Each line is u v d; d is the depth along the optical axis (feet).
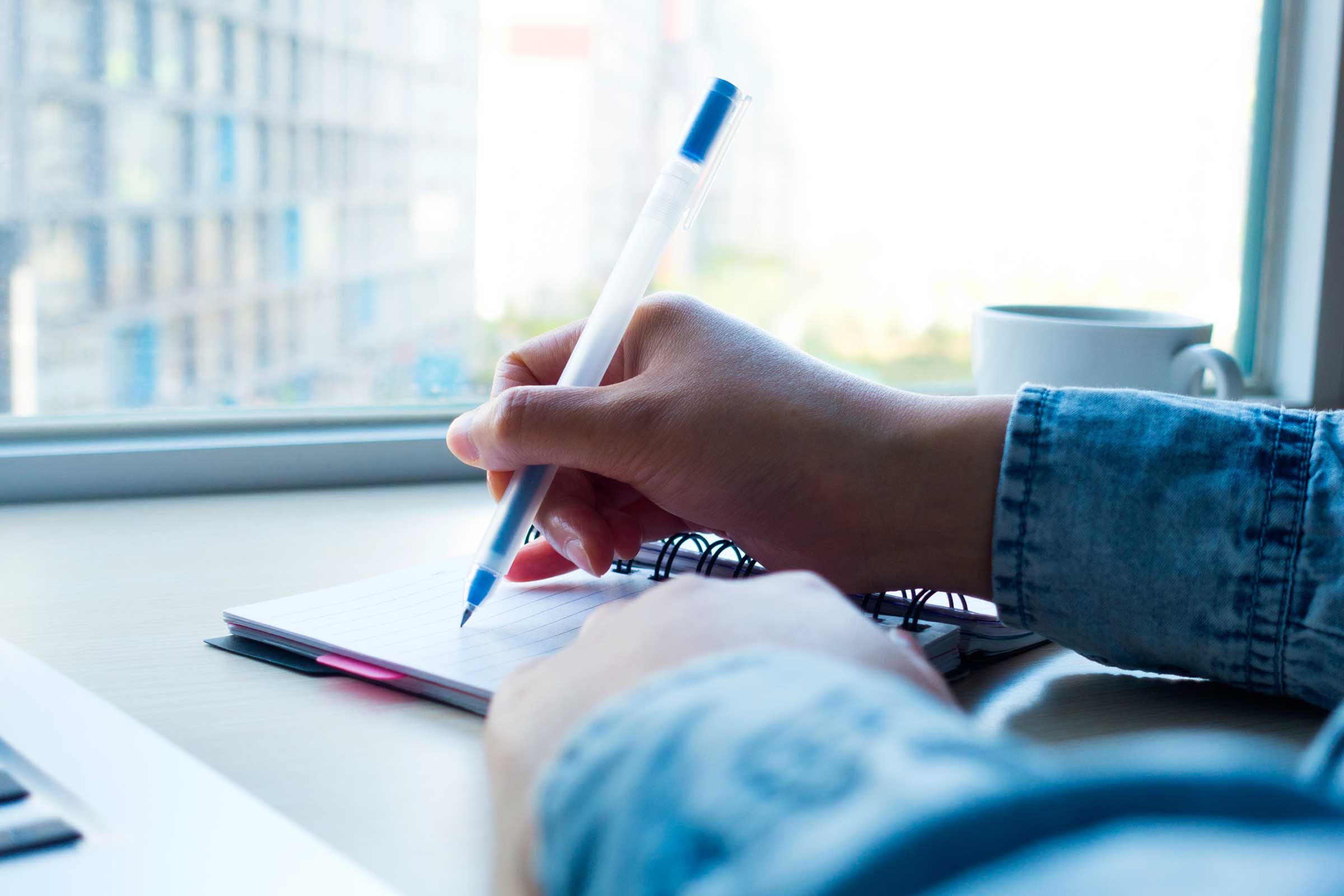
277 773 1.13
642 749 0.62
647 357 1.72
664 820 0.55
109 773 1.04
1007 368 2.55
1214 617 1.41
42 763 1.05
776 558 1.65
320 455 2.57
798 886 0.44
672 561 1.84
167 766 1.06
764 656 0.72
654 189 1.77
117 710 1.19
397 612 1.58
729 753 0.58
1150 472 1.45
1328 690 1.36
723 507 1.62
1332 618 1.35
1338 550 1.36
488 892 0.91
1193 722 1.36
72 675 1.40
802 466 1.57
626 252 1.75
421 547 2.11
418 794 1.09
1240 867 0.39
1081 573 1.45
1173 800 0.44
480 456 1.68
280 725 1.26
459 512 2.41
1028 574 1.47
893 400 1.62
